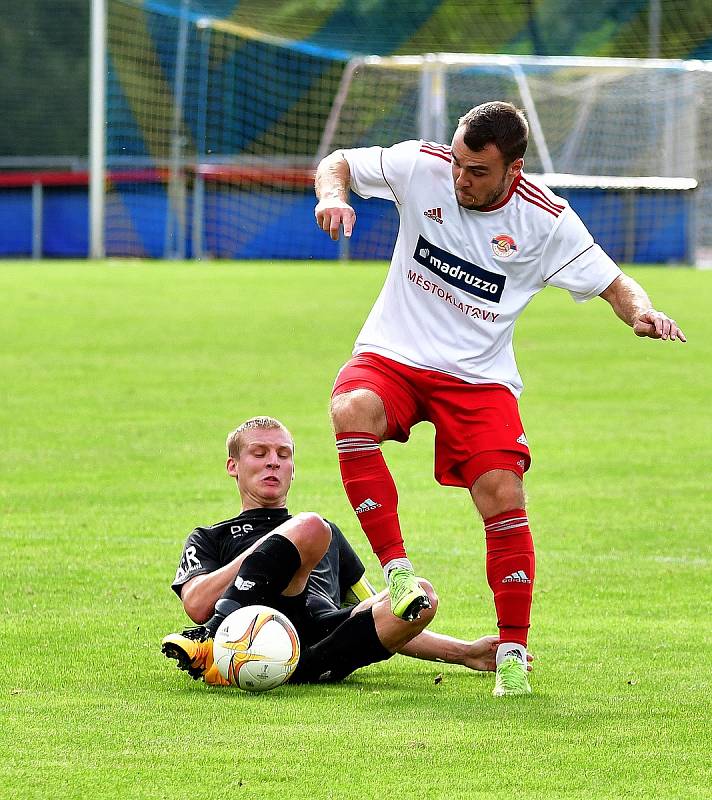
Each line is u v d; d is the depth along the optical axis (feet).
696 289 235.61
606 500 89.56
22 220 325.62
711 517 84.38
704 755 39.63
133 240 318.04
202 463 100.58
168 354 160.35
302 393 135.44
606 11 395.75
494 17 395.14
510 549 48.34
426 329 49.16
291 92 342.23
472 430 48.62
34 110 416.87
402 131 333.62
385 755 39.29
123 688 47.03
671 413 126.00
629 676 49.80
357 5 378.73
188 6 330.34
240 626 46.70
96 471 97.25
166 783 36.78
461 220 48.67
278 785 36.68
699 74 322.55
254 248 314.96
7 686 47.11
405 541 77.20
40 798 35.60
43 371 146.61
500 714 44.04
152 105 336.90
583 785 36.96
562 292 235.20
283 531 48.47
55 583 65.00
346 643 48.01
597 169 330.75
